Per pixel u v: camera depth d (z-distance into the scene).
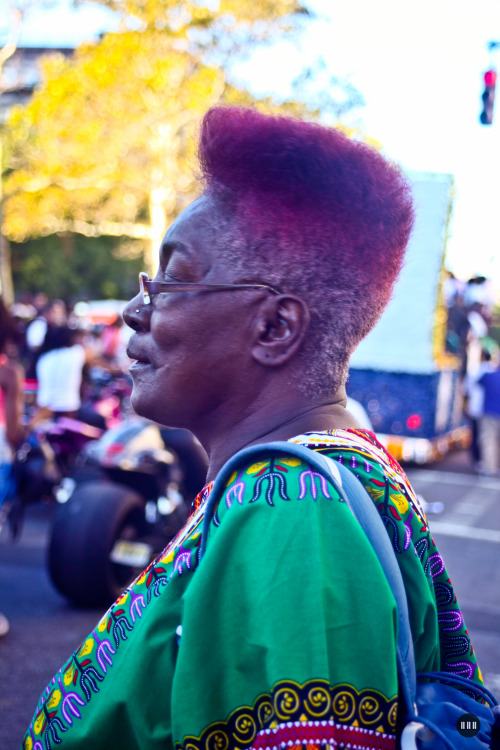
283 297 0.87
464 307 10.05
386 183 0.92
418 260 9.02
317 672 0.68
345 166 0.89
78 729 0.82
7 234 22.05
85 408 6.45
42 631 4.05
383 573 0.73
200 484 4.81
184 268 0.90
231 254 0.88
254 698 0.71
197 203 0.92
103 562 4.23
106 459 4.47
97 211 21.81
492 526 6.68
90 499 4.30
